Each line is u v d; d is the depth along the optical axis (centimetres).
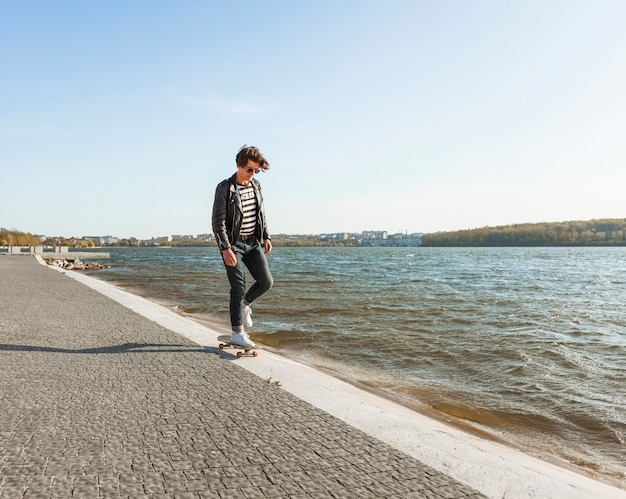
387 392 576
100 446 259
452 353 825
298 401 354
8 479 214
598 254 11775
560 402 570
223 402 348
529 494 214
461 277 3291
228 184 500
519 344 922
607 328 1148
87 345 557
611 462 405
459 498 207
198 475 224
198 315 1185
